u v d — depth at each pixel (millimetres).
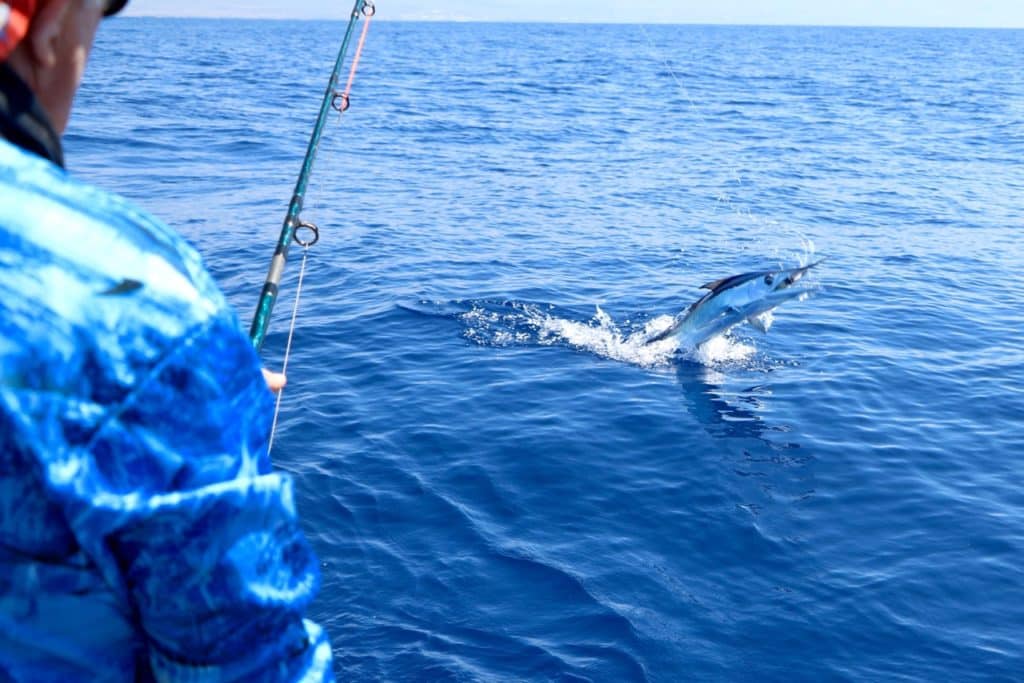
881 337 11719
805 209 20672
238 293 12641
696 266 15234
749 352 11008
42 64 1043
